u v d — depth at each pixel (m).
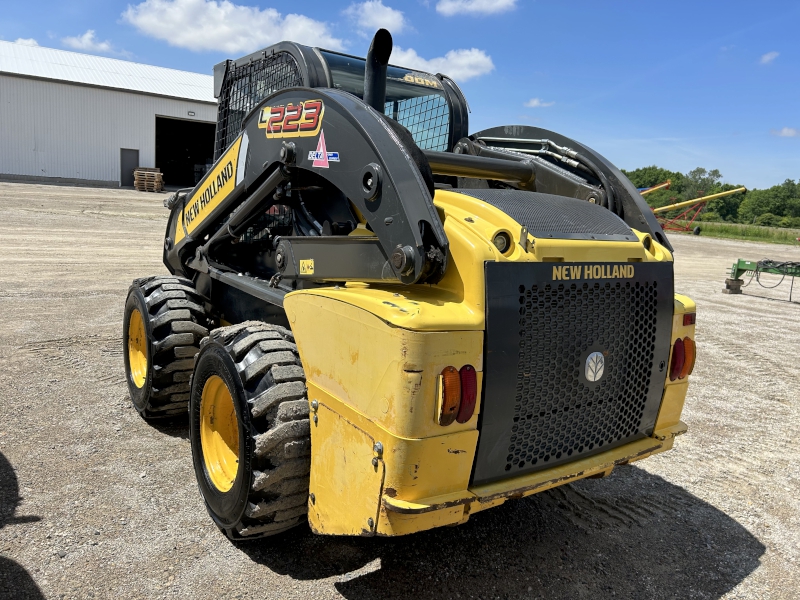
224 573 2.68
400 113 4.02
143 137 31.97
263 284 3.53
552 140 3.60
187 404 4.04
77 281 8.95
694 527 3.40
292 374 2.65
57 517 3.01
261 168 3.30
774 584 2.90
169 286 4.16
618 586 2.81
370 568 2.79
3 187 23.98
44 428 4.01
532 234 2.37
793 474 4.14
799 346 8.04
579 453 2.57
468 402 2.13
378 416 2.12
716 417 5.20
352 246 2.63
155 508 3.16
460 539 3.11
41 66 30.81
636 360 2.71
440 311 2.12
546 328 2.35
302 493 2.62
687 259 21.45
